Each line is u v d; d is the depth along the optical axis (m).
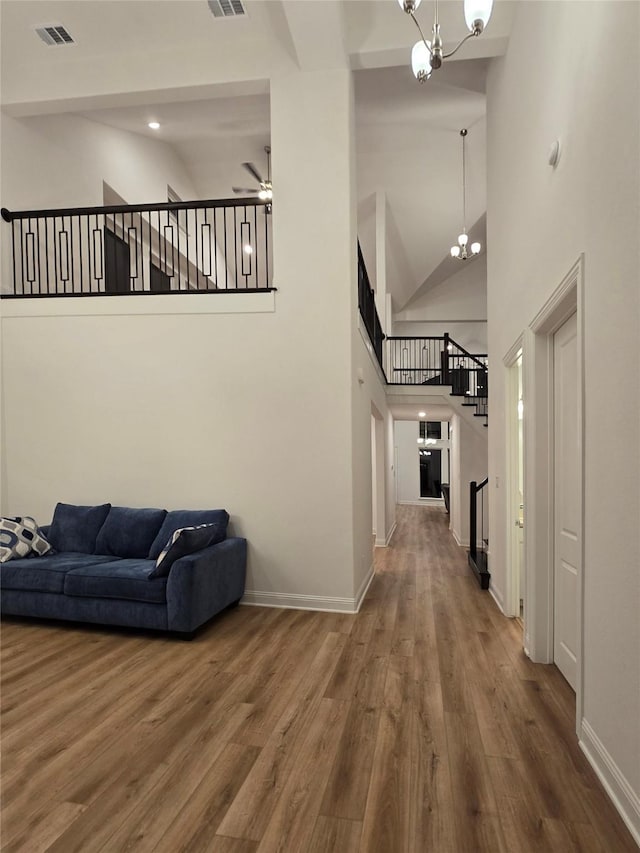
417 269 11.88
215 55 5.06
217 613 4.51
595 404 2.27
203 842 1.85
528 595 3.65
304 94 4.90
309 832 1.89
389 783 2.19
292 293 4.89
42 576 4.20
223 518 4.79
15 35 5.02
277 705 2.89
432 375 15.17
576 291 2.65
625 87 1.95
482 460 9.02
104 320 5.18
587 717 2.38
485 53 4.62
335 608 4.74
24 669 3.38
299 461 4.85
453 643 3.90
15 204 5.65
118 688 3.10
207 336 5.02
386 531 9.05
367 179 8.36
